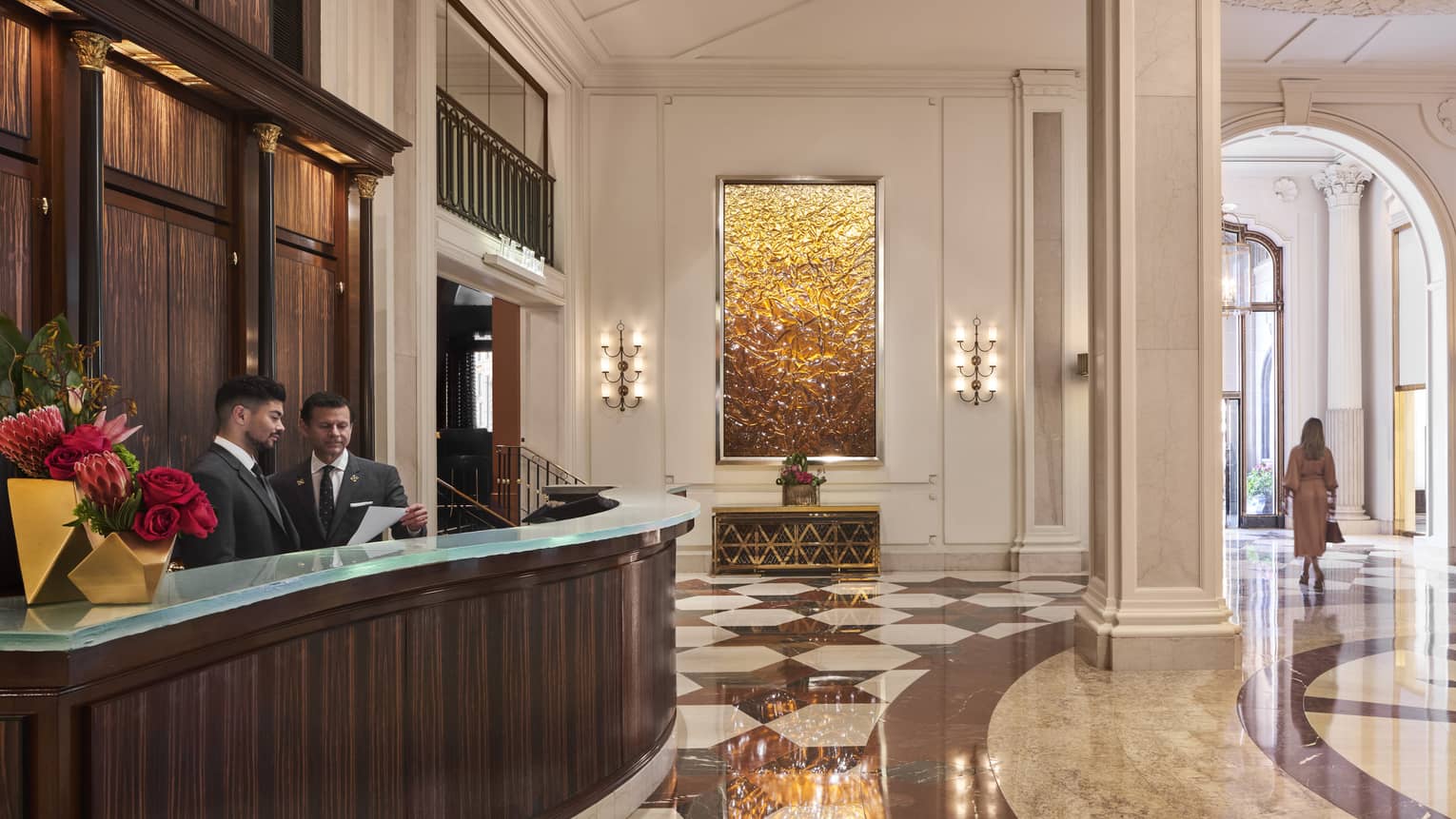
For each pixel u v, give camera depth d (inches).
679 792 166.7
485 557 131.6
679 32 410.9
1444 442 496.1
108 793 79.8
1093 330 263.9
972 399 444.8
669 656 189.0
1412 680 231.3
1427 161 462.0
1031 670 247.4
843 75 446.9
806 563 426.0
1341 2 353.4
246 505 140.8
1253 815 148.4
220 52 168.7
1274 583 395.2
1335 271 639.8
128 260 162.9
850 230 449.1
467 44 346.9
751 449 447.2
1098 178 258.4
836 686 235.3
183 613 86.0
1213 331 247.9
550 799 143.9
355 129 212.8
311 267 212.5
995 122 448.8
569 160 434.6
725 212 449.7
